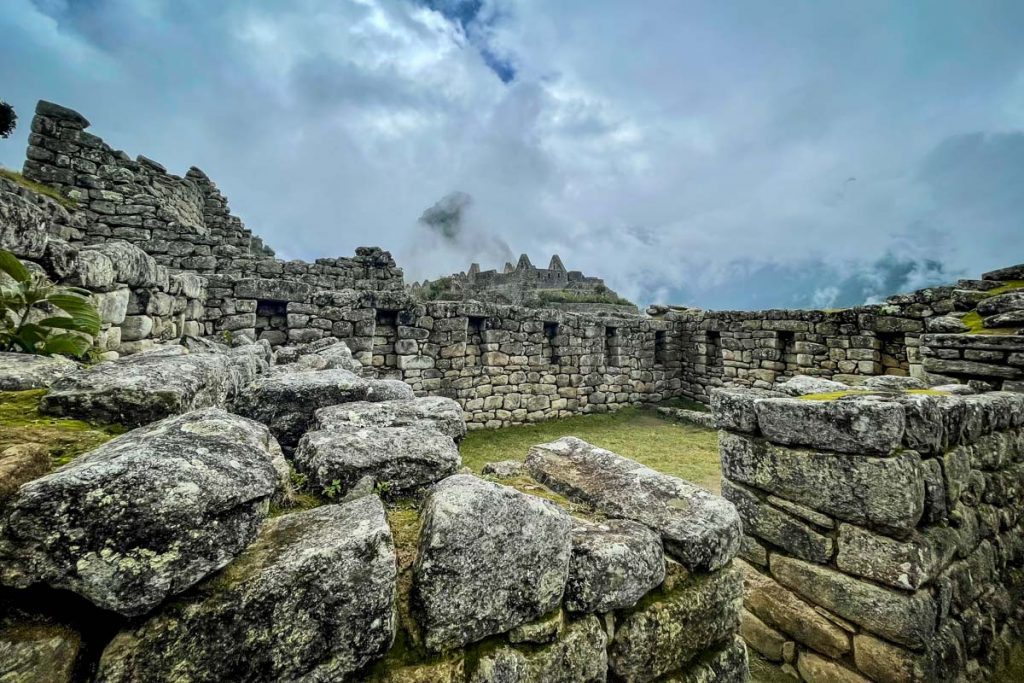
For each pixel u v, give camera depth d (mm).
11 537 960
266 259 10352
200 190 12875
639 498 2229
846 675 2803
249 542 1193
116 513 1006
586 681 1583
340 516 1397
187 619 1027
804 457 3074
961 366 5387
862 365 9227
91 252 3695
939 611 2695
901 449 2799
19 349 2557
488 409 9891
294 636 1106
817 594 2975
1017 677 3023
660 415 11516
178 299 5965
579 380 11375
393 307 8719
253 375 3562
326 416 2391
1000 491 3617
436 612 1305
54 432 1520
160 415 1790
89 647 1017
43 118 9383
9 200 2664
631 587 1722
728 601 2041
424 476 1921
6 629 963
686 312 13594
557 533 1578
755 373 11148
